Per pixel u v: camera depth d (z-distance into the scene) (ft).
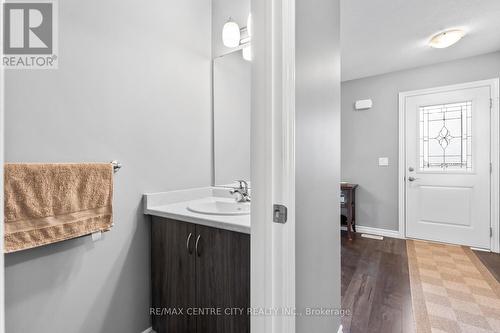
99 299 4.23
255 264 2.66
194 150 6.07
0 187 1.37
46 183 3.38
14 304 3.30
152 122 5.08
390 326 5.17
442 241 10.16
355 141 12.03
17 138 3.32
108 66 4.32
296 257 2.90
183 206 5.15
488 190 9.27
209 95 6.52
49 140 3.60
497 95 9.03
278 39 2.53
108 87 4.32
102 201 4.02
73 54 3.86
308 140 3.24
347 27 7.54
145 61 4.93
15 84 3.31
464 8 6.63
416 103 10.55
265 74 2.56
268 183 2.57
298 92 2.91
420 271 7.67
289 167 2.57
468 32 7.77
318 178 3.63
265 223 2.59
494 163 9.14
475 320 5.31
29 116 3.42
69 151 3.81
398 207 11.07
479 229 9.46
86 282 4.06
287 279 2.60
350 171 12.21
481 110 9.31
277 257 2.57
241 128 6.17
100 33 4.20
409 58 9.69
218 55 6.52
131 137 4.69
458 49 8.93
